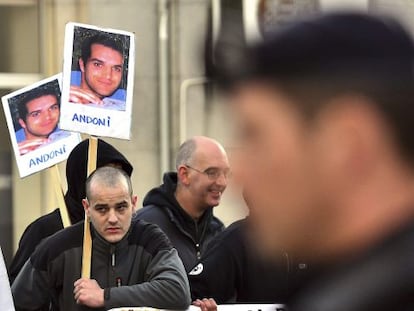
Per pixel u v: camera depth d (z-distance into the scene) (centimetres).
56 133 1033
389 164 231
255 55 231
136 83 1895
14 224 1852
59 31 1888
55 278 822
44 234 972
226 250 842
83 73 924
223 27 238
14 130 1035
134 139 1889
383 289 220
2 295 808
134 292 799
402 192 232
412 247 226
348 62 227
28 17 1888
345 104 228
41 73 1889
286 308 240
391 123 228
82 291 795
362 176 232
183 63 1867
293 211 235
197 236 1030
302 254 236
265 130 233
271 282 803
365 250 230
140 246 826
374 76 226
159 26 1914
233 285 841
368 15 229
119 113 933
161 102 1892
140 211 1039
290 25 231
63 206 969
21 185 1845
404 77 225
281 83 230
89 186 823
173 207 1025
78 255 821
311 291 232
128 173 948
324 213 234
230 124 236
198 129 1812
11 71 1884
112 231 812
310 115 230
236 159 237
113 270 814
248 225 255
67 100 920
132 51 938
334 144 231
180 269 821
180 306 807
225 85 235
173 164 1892
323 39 227
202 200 1020
